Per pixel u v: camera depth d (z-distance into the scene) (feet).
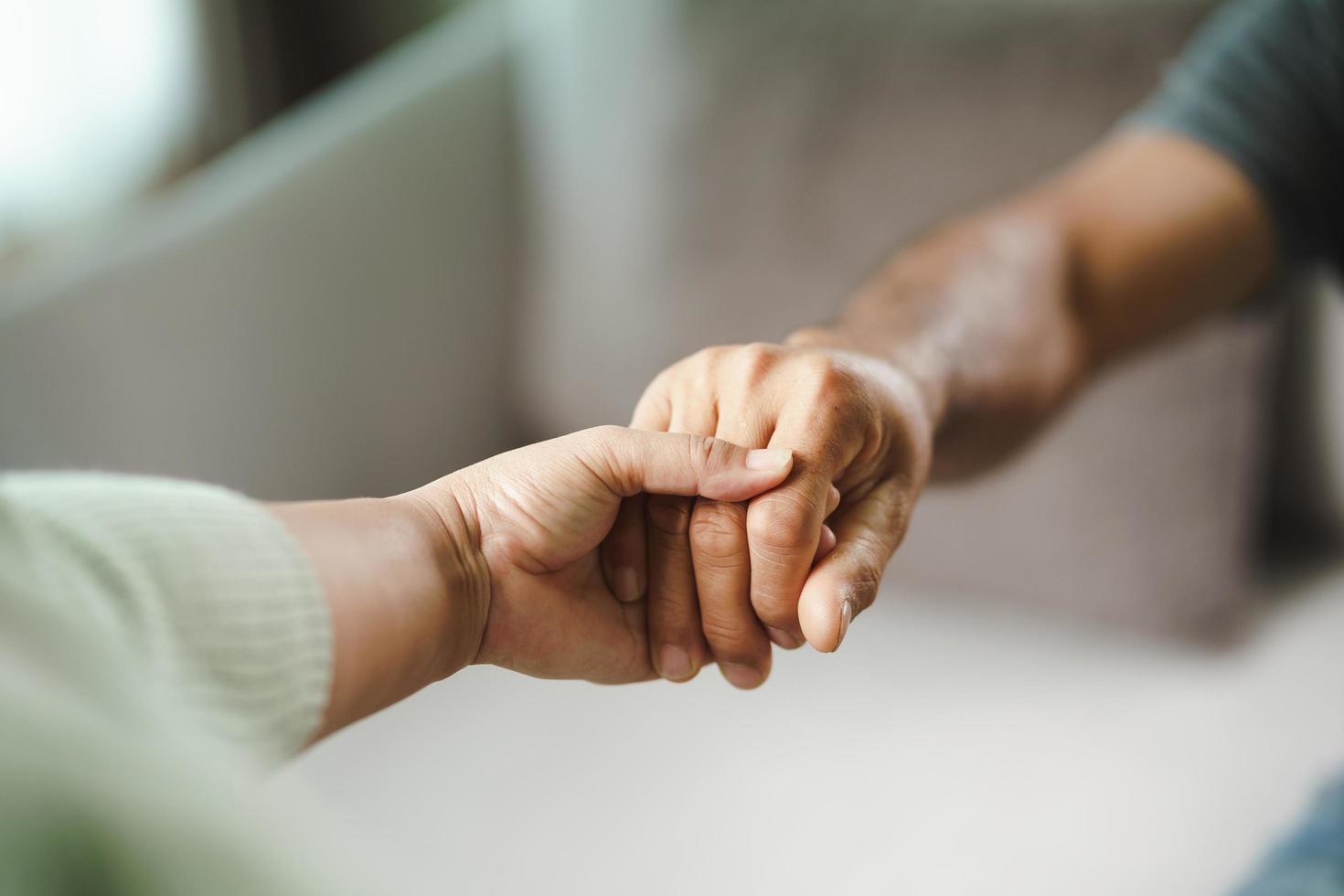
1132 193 3.93
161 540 2.62
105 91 7.22
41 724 1.53
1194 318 3.98
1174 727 3.97
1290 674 4.08
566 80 5.01
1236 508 4.12
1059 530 4.25
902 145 4.36
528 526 2.99
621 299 4.95
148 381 4.29
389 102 5.08
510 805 3.84
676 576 3.07
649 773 3.90
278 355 4.65
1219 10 4.11
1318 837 3.36
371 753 3.96
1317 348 4.22
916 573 4.53
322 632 2.74
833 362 3.07
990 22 4.29
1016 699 4.07
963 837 3.74
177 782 1.65
